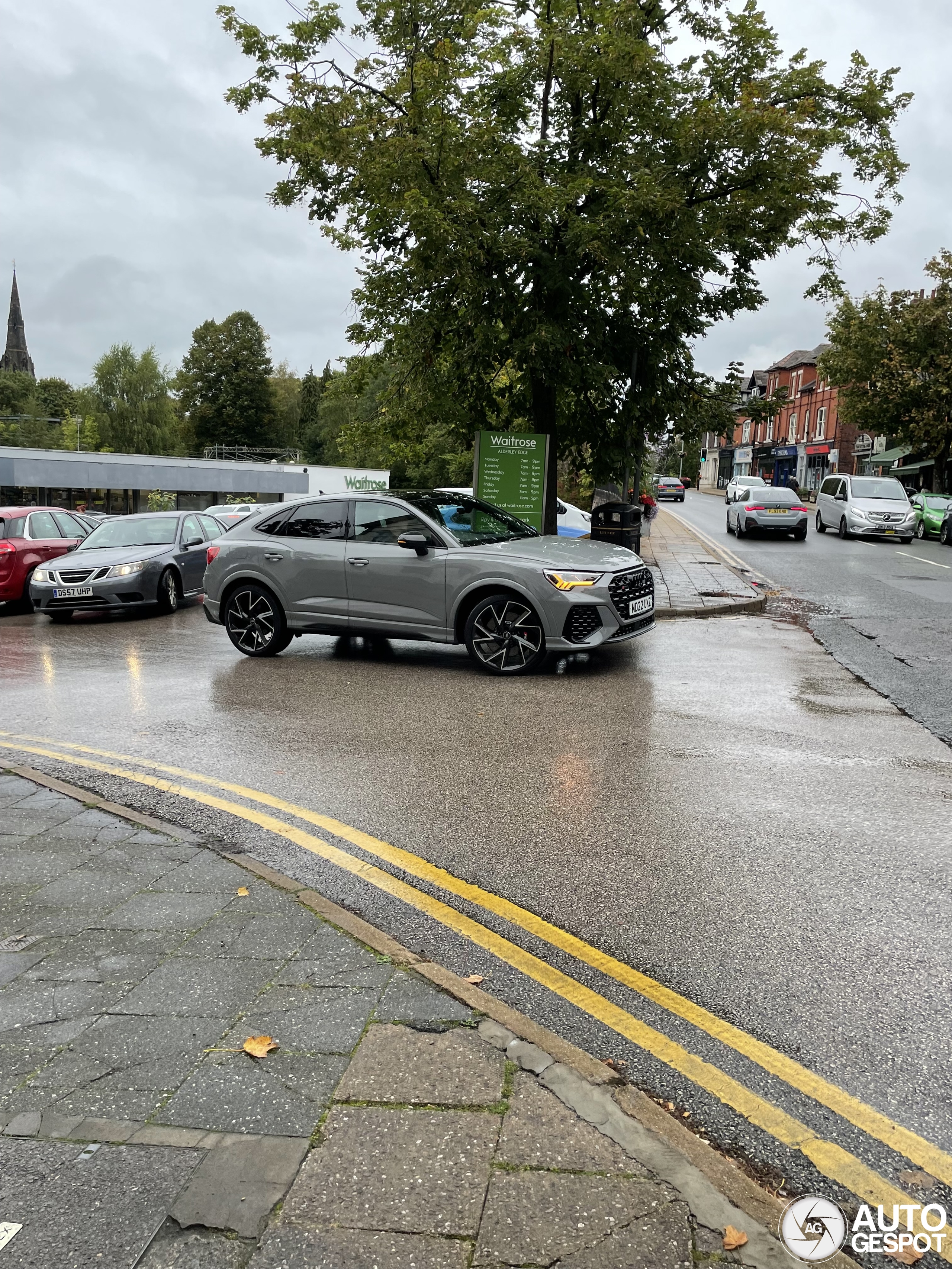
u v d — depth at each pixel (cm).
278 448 8175
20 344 14150
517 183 1157
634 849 409
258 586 924
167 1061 243
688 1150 211
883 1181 212
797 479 6475
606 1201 193
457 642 841
